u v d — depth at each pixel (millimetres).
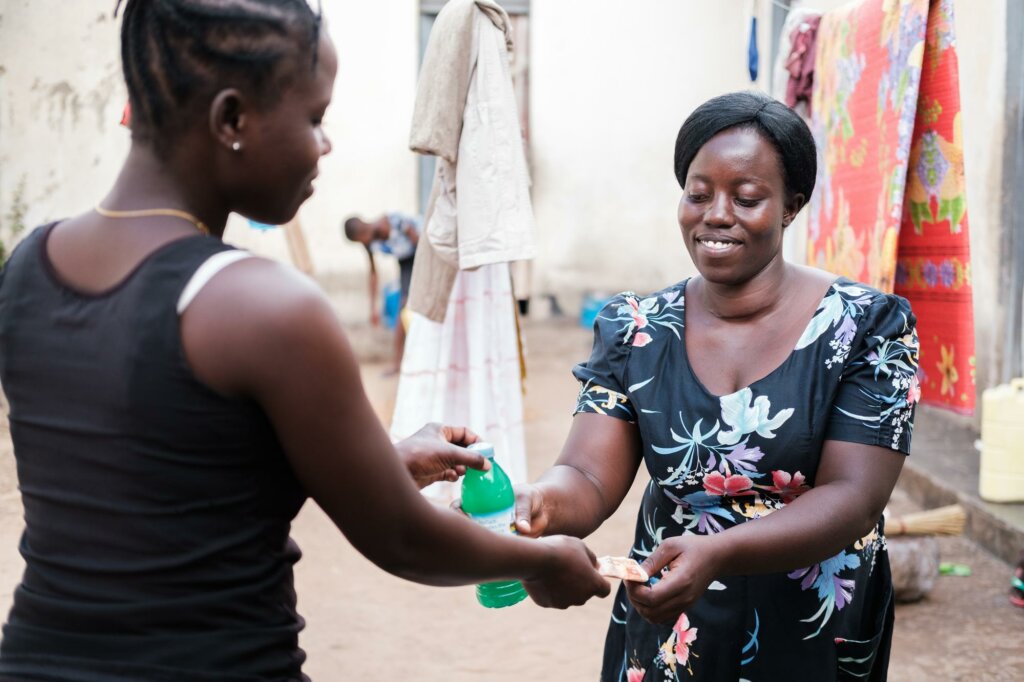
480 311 5027
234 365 1345
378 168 10812
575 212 11344
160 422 1354
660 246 11391
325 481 1419
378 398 8055
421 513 1490
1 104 9641
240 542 1418
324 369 1367
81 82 9711
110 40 9695
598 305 11109
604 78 11125
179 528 1381
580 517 2096
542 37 11039
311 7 1447
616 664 2344
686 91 11141
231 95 1382
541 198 11297
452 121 4516
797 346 2053
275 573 1477
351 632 4152
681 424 2080
